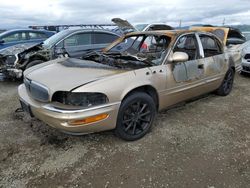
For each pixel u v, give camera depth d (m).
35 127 3.39
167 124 3.56
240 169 2.52
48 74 2.92
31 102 2.83
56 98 2.63
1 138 3.08
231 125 3.58
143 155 2.75
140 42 3.97
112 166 2.54
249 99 4.82
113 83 2.66
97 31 6.70
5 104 4.35
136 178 2.36
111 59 3.51
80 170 2.47
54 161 2.62
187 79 3.59
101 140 3.06
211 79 4.20
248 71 6.55
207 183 2.30
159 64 3.23
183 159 2.68
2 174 2.39
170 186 2.26
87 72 2.86
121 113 2.80
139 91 3.02
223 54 4.50
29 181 2.31
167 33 3.65
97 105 2.57
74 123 2.50
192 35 3.84
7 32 7.99
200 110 4.16
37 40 8.54
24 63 5.73
